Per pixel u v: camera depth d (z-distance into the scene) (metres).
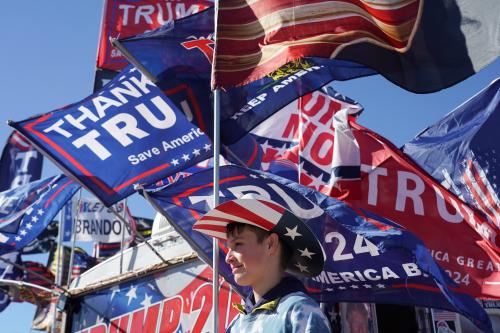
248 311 2.92
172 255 10.00
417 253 5.66
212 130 6.31
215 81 5.25
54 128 7.50
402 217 7.59
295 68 6.92
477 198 8.35
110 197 7.09
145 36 6.59
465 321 9.38
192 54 6.65
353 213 6.19
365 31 5.16
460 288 6.78
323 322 2.50
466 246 7.30
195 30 6.81
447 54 4.88
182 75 6.50
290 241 2.98
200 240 6.44
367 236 5.86
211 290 9.23
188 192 6.58
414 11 5.06
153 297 10.05
